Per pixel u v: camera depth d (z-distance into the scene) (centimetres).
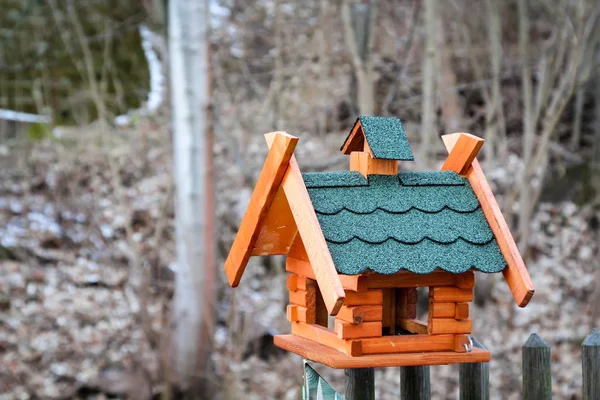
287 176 242
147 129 1032
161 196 903
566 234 916
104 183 924
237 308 725
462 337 256
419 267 234
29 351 690
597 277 809
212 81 673
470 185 267
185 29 659
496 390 685
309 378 242
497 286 850
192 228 656
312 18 1085
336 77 1032
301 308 281
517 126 1006
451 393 677
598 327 774
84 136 982
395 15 1030
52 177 938
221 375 680
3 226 859
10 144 995
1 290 766
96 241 839
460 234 249
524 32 816
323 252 220
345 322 249
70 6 840
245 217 262
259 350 714
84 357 686
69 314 740
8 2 1103
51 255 827
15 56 1087
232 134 920
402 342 252
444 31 916
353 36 712
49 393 647
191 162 660
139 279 684
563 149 1007
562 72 981
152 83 1131
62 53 1091
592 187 968
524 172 802
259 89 959
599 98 969
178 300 657
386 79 942
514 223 904
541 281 851
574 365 718
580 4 738
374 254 233
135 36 1155
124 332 720
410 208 252
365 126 258
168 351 654
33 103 1080
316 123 984
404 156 254
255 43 1077
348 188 250
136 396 644
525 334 766
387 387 691
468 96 1012
